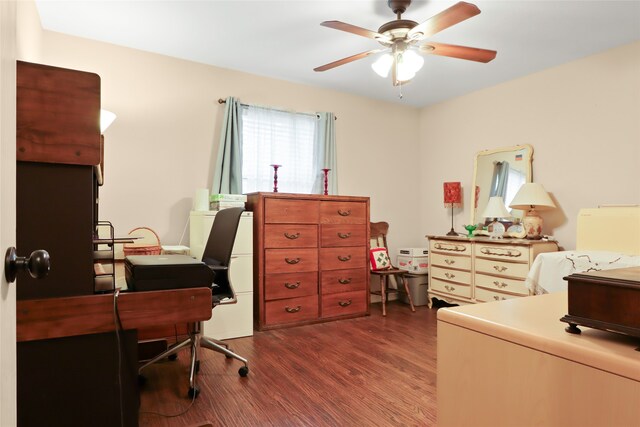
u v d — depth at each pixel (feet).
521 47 10.18
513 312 2.49
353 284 12.28
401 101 15.08
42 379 4.15
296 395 6.76
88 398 4.33
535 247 10.43
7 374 2.05
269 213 10.97
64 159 4.09
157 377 7.58
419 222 15.70
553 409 1.91
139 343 8.59
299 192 13.00
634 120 9.83
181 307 4.76
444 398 2.51
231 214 8.17
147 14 8.74
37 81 4.00
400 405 6.40
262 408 6.30
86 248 4.27
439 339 2.57
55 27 9.39
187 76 11.29
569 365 1.86
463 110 14.21
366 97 14.58
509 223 12.40
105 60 10.19
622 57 10.07
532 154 12.01
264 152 12.36
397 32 7.43
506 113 12.80
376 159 14.80
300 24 9.16
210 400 6.58
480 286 11.79
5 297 2.03
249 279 10.41
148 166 10.73
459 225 14.26
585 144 10.79
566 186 11.20
